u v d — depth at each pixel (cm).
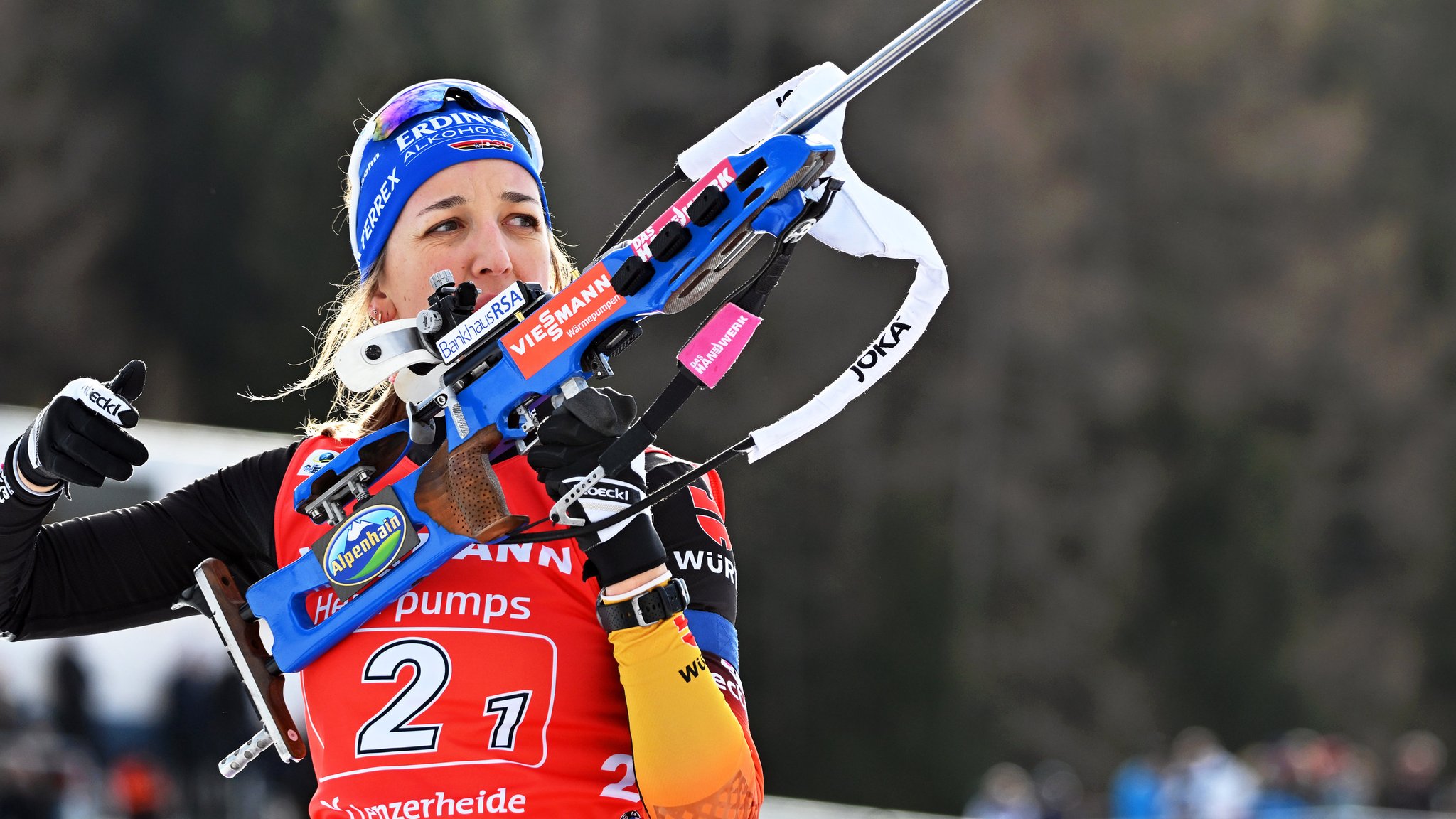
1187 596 9412
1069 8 9788
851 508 8688
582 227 8344
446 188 666
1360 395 9888
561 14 8631
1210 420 9650
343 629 611
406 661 602
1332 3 10244
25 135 8112
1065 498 9269
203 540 698
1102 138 9800
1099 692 9012
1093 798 8662
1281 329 9850
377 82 8431
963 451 9062
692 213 568
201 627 2534
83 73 8200
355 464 619
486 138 673
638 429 578
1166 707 9188
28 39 8131
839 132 616
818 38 8912
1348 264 10012
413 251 673
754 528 8538
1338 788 4528
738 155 573
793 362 8369
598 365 591
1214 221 9900
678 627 588
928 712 8581
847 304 8406
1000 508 9088
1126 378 9512
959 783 8506
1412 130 10244
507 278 671
